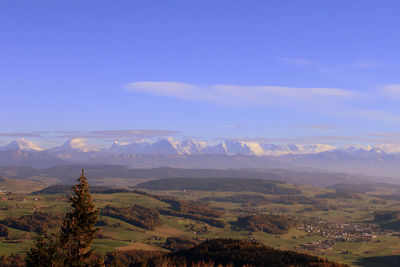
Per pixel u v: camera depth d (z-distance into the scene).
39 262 87.62
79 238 89.44
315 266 182.38
